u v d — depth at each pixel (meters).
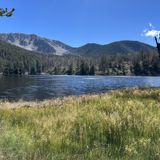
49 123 11.23
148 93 21.30
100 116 11.23
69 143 8.94
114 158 7.93
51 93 69.50
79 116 11.86
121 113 11.67
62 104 18.50
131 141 8.91
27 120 12.76
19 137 9.54
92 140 9.27
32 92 72.19
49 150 8.58
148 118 10.59
